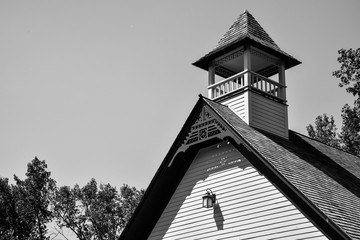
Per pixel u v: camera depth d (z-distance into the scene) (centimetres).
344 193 1869
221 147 2086
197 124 2108
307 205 1692
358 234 1559
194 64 2517
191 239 2044
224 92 2380
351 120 3684
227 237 1919
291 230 1723
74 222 5316
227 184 1998
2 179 5341
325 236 1622
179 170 2212
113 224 5338
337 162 2347
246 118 2206
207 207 1992
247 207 1894
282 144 2145
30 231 5269
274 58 2436
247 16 2503
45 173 5397
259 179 1889
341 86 3512
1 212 5228
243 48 2359
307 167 1978
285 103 2389
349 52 3484
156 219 2248
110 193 5444
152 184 2194
